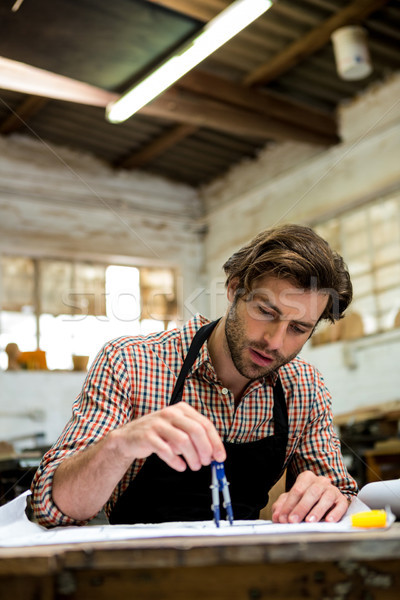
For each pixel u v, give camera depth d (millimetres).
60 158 7465
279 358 1287
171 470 1297
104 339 7379
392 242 6305
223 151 7648
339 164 6781
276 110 6297
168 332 1469
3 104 6512
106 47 4250
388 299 6270
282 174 7340
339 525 940
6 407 6594
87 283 7516
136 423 1024
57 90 4758
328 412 1518
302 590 697
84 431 1225
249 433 1392
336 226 6848
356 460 4238
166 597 690
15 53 4273
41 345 7000
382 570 704
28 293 7105
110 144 7430
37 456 3430
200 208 8406
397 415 5270
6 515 1070
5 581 677
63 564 676
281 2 5043
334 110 6836
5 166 7148
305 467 1459
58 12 3775
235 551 678
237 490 1338
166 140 7090
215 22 3973
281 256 1244
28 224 7195
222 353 1381
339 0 5082
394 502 1088
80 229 7520
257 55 5812
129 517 1305
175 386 1370
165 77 4562
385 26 5395
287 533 825
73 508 1075
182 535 808
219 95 5891
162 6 3824
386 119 6340
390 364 6062
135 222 7922
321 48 5719
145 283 7934
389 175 6297
